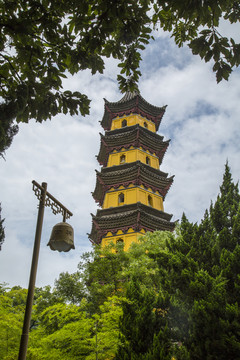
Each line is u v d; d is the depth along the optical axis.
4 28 7.55
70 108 8.86
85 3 7.34
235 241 16.48
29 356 15.33
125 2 7.33
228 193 19.30
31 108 8.52
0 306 15.27
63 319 17.91
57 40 8.09
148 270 22.28
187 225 18.44
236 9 7.24
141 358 13.36
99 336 16.09
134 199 41.50
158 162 49.31
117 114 54.28
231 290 14.61
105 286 23.45
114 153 48.50
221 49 7.43
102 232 39.25
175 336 14.66
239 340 12.83
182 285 15.15
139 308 15.50
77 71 8.55
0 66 8.13
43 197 8.96
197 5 6.39
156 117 55.03
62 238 8.96
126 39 8.16
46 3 7.57
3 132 6.80
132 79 9.24
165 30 8.98
